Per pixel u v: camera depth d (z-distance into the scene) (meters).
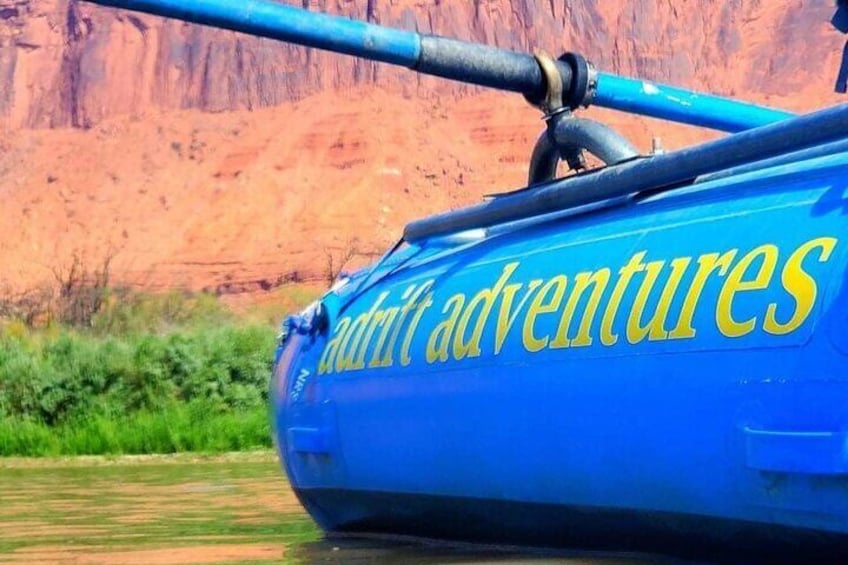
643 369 4.33
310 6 123.81
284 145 119.62
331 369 6.39
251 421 22.41
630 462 4.40
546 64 6.73
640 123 111.31
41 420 24.53
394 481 5.84
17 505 10.53
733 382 3.98
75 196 121.19
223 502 10.16
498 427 5.04
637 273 4.52
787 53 116.94
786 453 3.78
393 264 6.64
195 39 126.12
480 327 5.23
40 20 129.25
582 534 4.94
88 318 53.59
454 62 6.55
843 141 4.20
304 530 7.49
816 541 3.88
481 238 6.02
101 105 125.62
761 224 4.16
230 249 114.00
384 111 119.75
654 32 120.19
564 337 4.73
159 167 121.50
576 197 5.34
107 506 10.12
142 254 115.75
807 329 3.80
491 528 5.49
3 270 116.19
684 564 4.59
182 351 25.45
